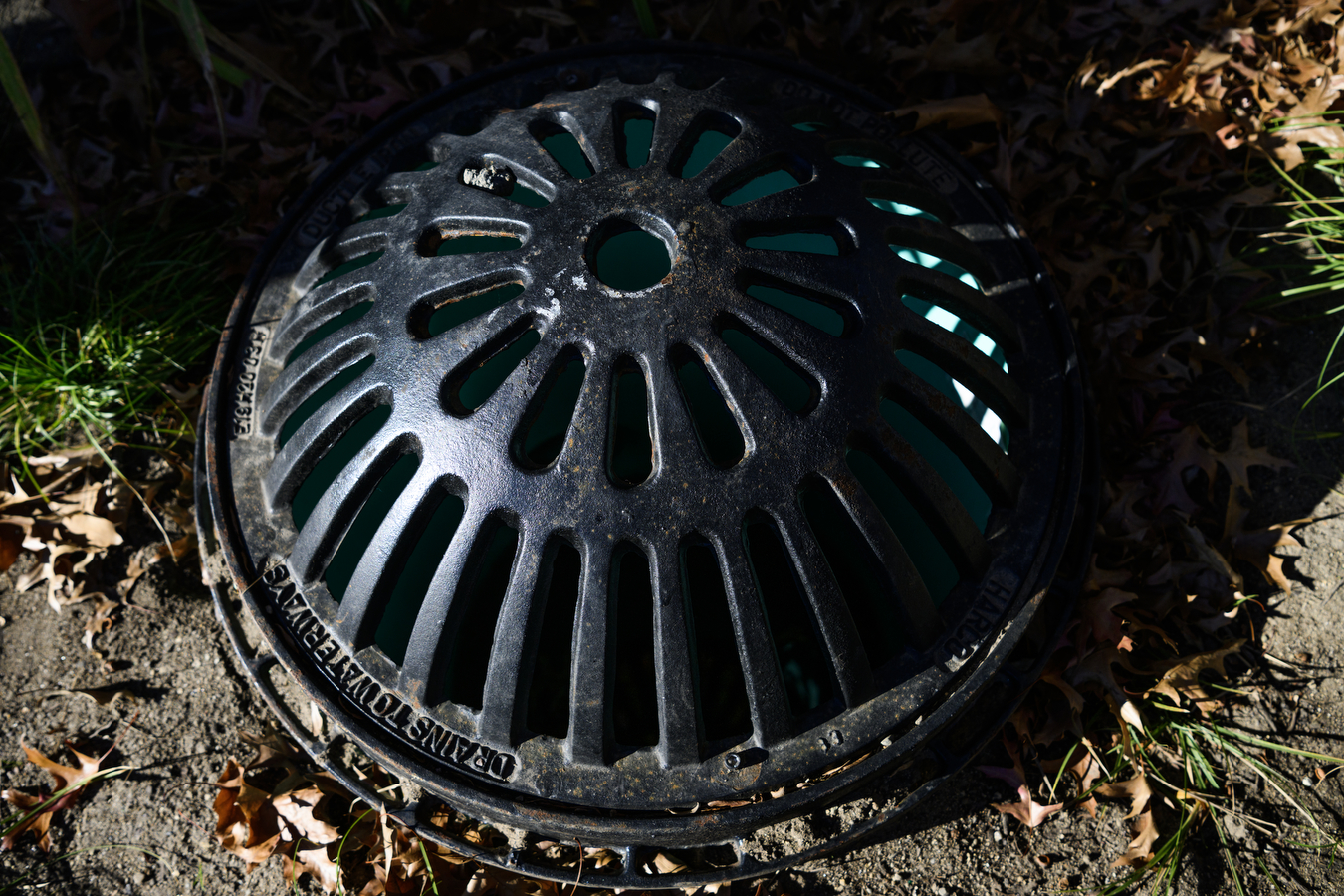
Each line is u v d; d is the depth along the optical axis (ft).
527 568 3.38
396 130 4.17
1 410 4.44
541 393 3.42
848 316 3.57
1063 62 4.92
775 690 3.43
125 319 4.57
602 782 3.45
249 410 3.86
